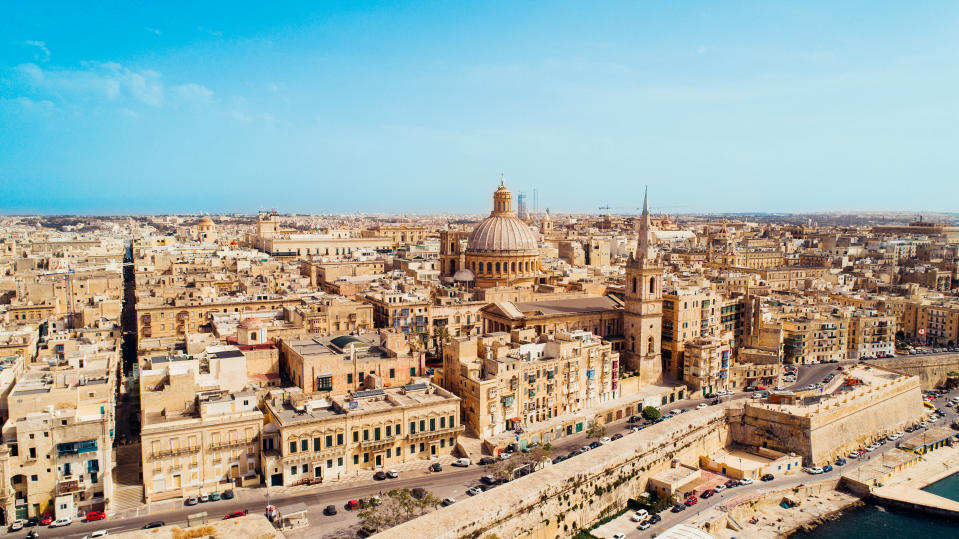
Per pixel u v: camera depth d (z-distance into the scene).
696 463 179.75
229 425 136.50
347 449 145.00
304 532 121.19
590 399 193.00
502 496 134.25
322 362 165.38
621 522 147.00
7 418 132.88
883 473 177.50
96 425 126.88
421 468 150.62
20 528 120.44
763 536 147.75
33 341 188.38
